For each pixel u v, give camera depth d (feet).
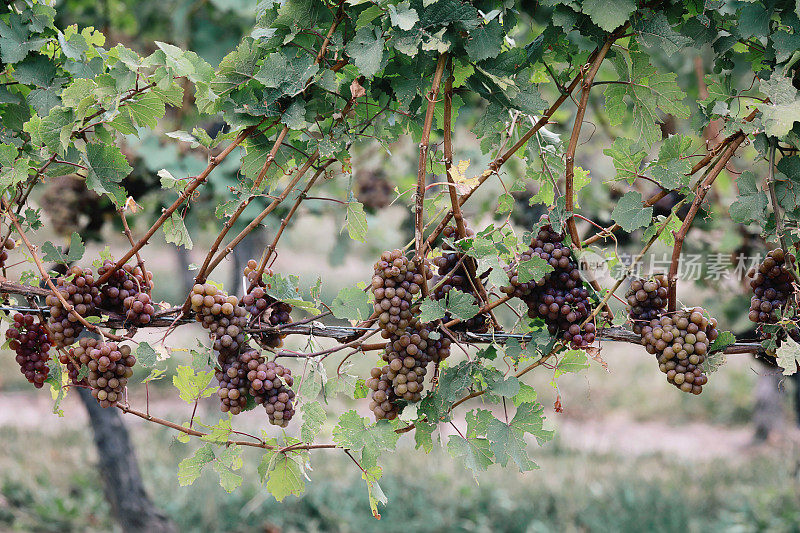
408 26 8.95
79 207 13.94
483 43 9.19
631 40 9.46
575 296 9.33
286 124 9.29
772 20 9.34
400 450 37.17
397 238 18.89
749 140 9.36
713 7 9.33
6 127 9.73
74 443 38.75
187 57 9.24
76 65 9.61
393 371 9.20
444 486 32.42
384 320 9.11
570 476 34.68
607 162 15.53
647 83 9.55
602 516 30.17
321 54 9.27
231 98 9.33
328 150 9.34
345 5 9.26
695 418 51.34
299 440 9.33
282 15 9.21
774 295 9.42
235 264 15.88
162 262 58.08
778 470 35.58
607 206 13.98
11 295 9.49
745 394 53.78
